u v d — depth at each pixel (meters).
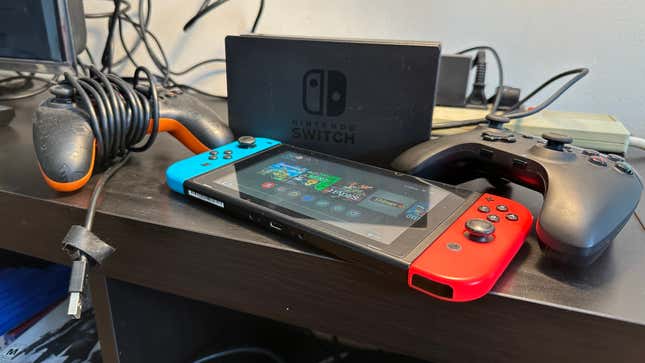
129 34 0.82
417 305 0.31
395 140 0.46
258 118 0.50
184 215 0.37
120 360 0.47
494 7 0.67
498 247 0.30
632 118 0.67
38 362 0.56
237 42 0.48
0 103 0.71
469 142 0.42
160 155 0.51
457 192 0.38
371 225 0.33
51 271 0.65
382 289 0.31
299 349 0.75
